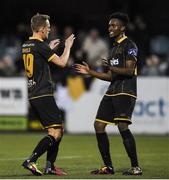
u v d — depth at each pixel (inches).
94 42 2016.5
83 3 2428.6
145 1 2404.0
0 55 2190.0
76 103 1797.5
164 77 1784.0
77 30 2269.9
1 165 1091.3
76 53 1939.0
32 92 938.7
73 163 1136.8
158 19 2399.1
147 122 1781.5
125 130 951.0
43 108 934.4
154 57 1935.3
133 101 955.3
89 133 1792.6
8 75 1936.5
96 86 1788.9
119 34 959.0
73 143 1536.7
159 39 2315.5
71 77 1798.7
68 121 1800.0
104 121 969.5
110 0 2305.6
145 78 1776.6
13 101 1802.4
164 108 1781.5
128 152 950.4
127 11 2258.9
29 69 937.5
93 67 1888.5
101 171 964.6
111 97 962.7
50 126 936.9
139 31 2025.1
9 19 2338.8
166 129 1785.2
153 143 1544.0
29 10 2354.8
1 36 2303.2
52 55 932.0
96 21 2354.8
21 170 1016.9
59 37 1930.4
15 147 1437.0
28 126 1813.5
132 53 944.3
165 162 1152.8
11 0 2386.8
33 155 923.4
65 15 2353.6
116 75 956.6
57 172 951.0
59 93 1798.7
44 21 946.1
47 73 938.7
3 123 1808.6
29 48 936.3
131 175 943.7
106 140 970.1
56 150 955.3
